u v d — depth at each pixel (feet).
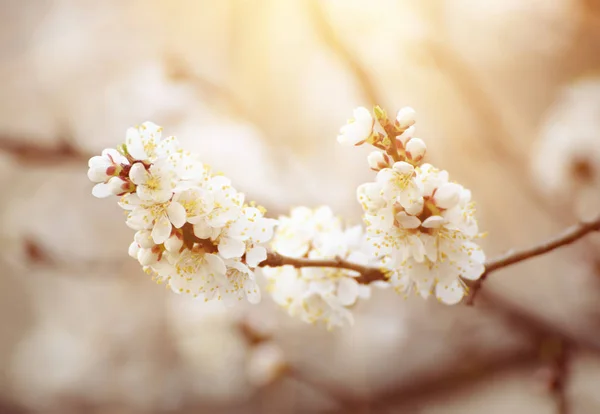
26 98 6.31
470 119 5.67
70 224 6.95
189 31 6.27
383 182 2.34
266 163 5.50
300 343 6.23
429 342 6.06
